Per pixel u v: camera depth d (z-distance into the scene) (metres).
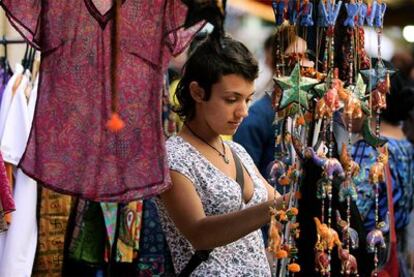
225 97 5.57
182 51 5.04
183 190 5.47
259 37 11.24
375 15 5.28
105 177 5.06
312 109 5.19
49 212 7.34
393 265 7.29
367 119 5.29
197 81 5.62
